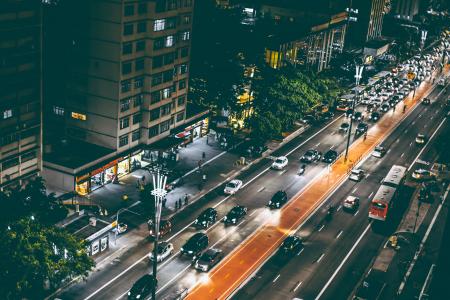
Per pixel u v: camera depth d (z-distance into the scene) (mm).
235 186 123125
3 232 79312
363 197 127375
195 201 118312
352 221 116188
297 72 165500
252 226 110875
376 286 91750
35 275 79375
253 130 147125
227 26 165375
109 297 87562
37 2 102375
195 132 147375
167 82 129750
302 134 162500
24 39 101500
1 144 102438
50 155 116875
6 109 101625
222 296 89625
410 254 105625
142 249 100375
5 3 96688
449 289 49406
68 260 83625
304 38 193500
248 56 159125
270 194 124438
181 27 130125
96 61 118750
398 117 186500
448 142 157000
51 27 121000
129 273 93750
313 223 114000
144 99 126312
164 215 111625
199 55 153250
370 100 196125
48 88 125375
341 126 168250
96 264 94875
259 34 175000
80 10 117125
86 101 122312
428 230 114875
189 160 136500
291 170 137750
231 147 145875
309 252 103750
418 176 138625
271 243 105625
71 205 108250
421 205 125062
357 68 142125
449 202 126688
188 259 98562
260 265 98500
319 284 94875
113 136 121875
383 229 113875
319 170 139125
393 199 117062
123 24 114812
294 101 154000
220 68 151500
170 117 134625
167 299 85188
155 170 114375
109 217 109000
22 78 103125
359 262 102125
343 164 144125
